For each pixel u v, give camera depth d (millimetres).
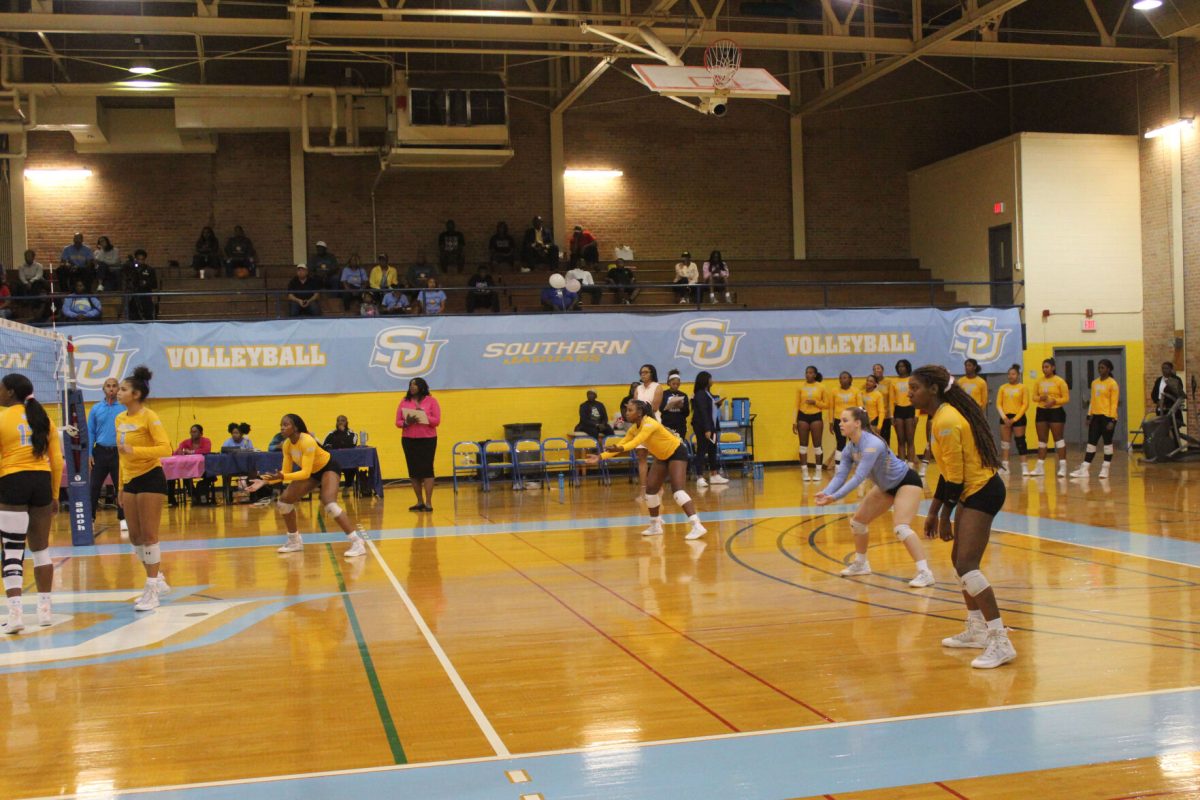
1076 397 23141
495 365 19766
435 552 11336
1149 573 9047
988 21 19016
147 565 8609
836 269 25875
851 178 26453
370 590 9156
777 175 26094
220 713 5555
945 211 25266
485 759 4723
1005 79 27031
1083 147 22906
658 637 7098
